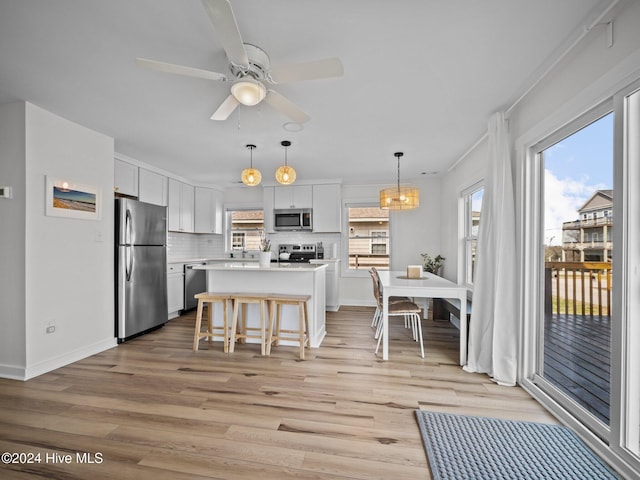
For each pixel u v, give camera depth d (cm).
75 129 293
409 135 331
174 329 409
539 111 226
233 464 156
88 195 304
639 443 153
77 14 155
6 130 253
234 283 360
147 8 151
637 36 145
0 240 254
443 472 149
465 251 432
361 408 209
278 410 206
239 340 354
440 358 301
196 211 568
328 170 482
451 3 149
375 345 341
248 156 408
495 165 262
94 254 313
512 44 181
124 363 287
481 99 249
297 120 225
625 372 154
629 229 154
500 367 248
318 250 573
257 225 612
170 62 198
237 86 178
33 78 217
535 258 242
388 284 305
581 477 146
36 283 258
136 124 299
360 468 153
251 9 152
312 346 332
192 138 339
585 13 156
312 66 167
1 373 254
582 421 186
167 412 203
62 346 280
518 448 167
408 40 177
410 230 550
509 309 246
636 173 154
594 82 168
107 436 178
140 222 369
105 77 216
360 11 154
